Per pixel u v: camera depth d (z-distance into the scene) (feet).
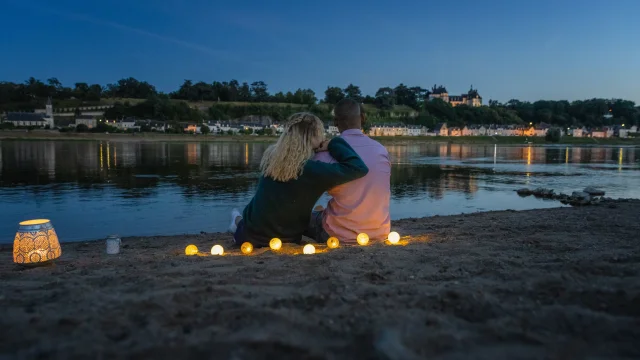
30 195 55.36
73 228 35.53
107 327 7.34
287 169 14.73
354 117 15.93
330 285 9.79
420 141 505.66
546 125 650.02
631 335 6.90
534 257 13.03
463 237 18.90
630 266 10.77
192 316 7.82
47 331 7.22
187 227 36.24
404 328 7.23
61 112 535.60
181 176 86.43
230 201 52.08
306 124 14.85
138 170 99.76
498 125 652.48
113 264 14.39
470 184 77.20
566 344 6.69
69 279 11.14
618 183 80.07
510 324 7.39
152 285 9.96
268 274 11.29
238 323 7.50
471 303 8.25
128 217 40.75
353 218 15.75
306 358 6.40
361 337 6.95
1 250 25.49
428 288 9.42
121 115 515.91
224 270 11.94
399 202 53.42
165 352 6.49
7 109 529.45
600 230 21.06
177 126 468.75
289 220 15.76
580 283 9.32
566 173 105.19
